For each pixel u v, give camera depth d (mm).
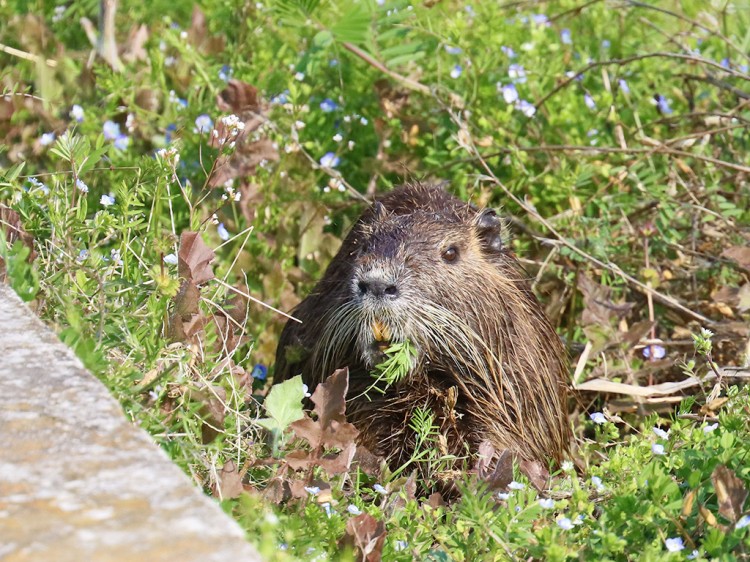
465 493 6020
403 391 8500
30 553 3836
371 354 8164
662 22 14406
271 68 12219
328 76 12383
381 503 6676
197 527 4039
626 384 9398
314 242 10344
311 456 6406
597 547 5652
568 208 11203
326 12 12273
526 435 8711
